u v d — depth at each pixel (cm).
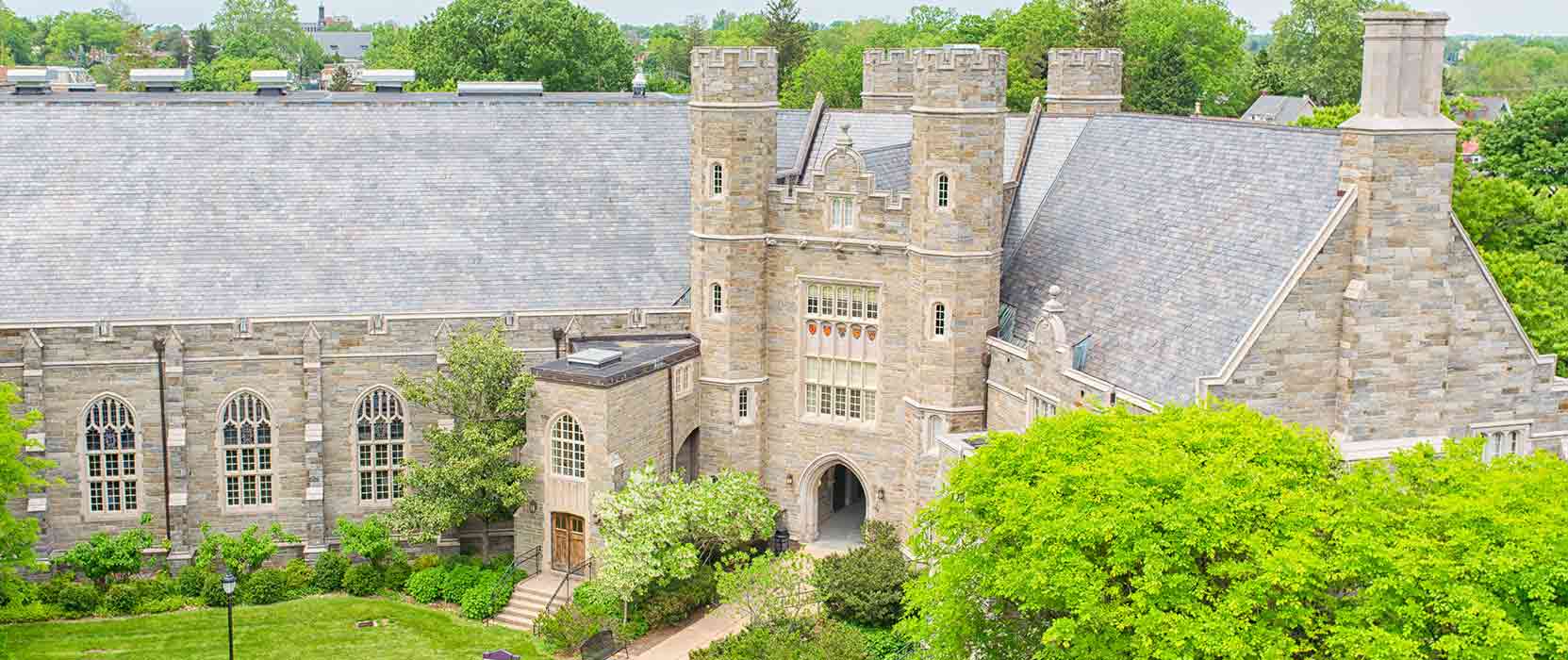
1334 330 5412
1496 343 5619
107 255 6906
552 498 6606
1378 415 5459
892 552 6419
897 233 6700
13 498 6612
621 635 6103
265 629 6284
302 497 6888
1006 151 7875
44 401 6588
